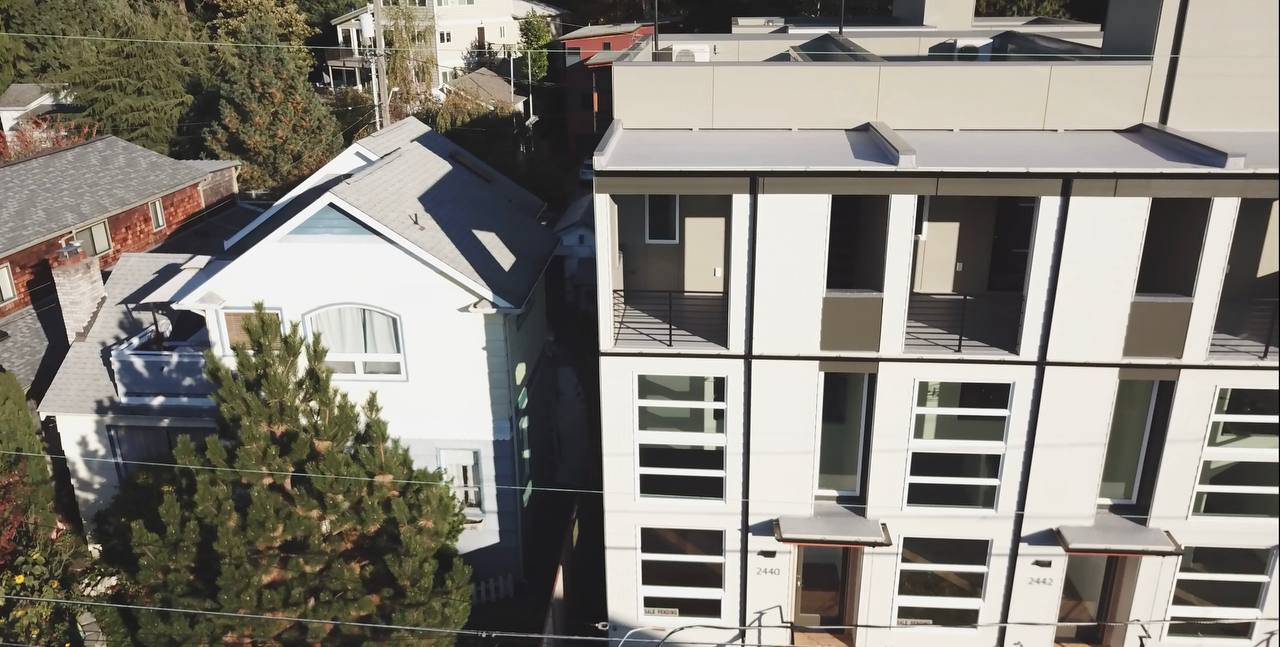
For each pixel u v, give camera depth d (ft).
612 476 42.04
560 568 47.73
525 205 69.31
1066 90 41.70
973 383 39.22
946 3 68.54
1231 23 40.11
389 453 39.70
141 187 83.97
